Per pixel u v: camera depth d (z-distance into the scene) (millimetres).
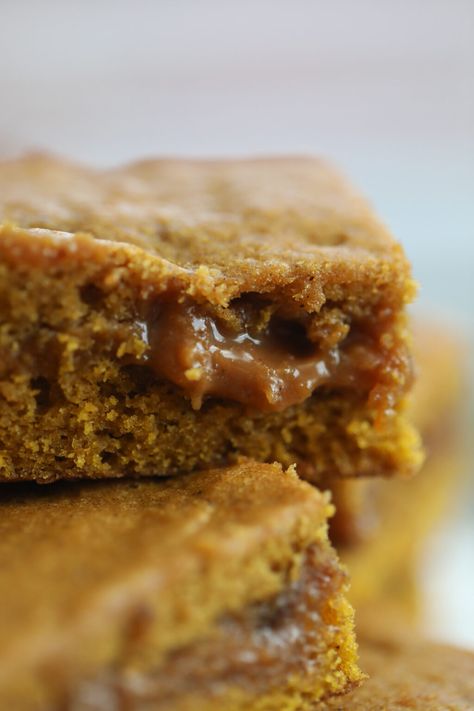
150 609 146
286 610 157
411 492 252
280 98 395
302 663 158
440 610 250
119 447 176
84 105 400
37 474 174
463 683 185
